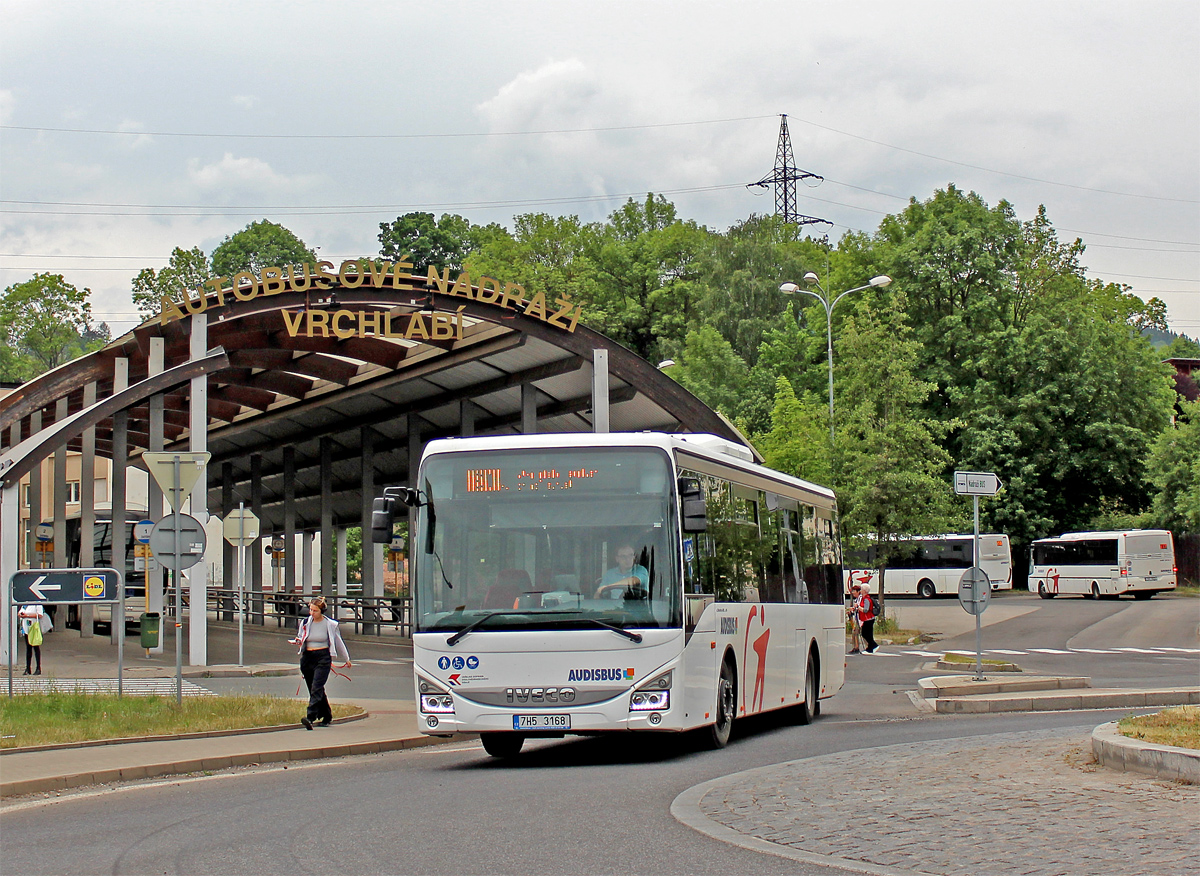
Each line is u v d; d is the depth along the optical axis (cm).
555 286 8475
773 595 1725
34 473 4262
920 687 2264
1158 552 6322
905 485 4103
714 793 1054
